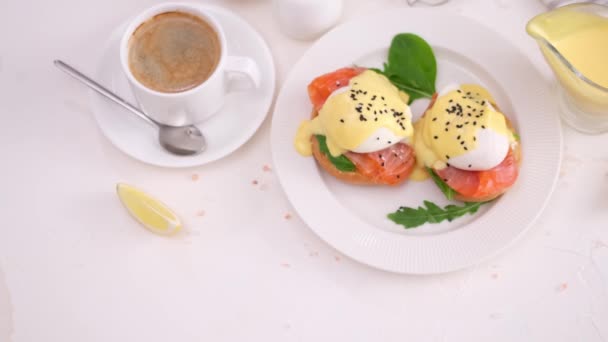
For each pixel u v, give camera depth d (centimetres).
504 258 63
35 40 71
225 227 66
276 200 66
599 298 61
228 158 67
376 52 68
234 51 68
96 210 66
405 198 64
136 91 62
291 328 63
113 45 68
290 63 70
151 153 65
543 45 60
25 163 68
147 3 71
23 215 67
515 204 61
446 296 62
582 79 58
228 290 64
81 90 70
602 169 64
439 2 70
